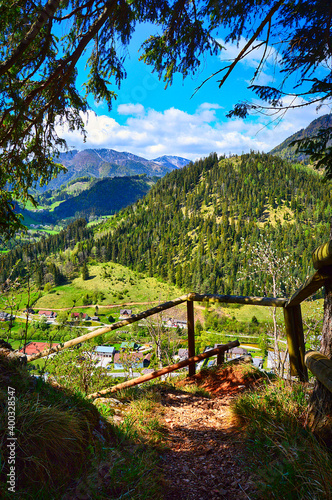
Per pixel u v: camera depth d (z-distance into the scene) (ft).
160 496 7.11
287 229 620.90
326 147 10.49
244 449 8.90
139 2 14.15
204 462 8.80
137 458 8.25
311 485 6.12
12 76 12.46
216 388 16.01
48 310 442.91
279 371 22.79
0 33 12.84
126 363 29.01
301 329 12.29
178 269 552.41
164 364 46.75
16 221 15.58
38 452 6.54
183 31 14.47
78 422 8.09
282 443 7.50
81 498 6.23
